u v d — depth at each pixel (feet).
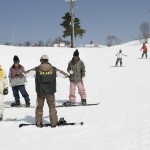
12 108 39.40
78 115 33.50
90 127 27.63
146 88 52.60
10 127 28.63
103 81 67.05
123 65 103.65
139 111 33.58
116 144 22.17
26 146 22.70
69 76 41.29
